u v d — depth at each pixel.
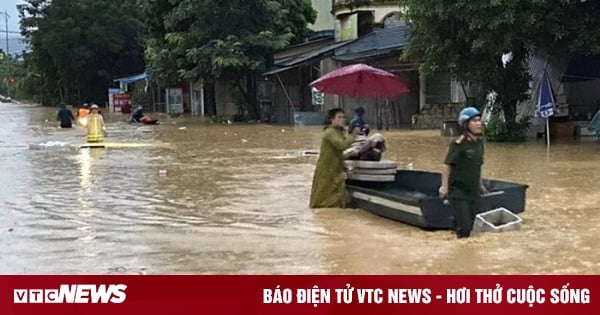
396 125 33.97
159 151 22.67
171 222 10.56
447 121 26.98
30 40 77.38
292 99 40.97
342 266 7.76
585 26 20.50
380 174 11.36
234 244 9.01
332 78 12.70
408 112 34.53
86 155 21.64
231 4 39.38
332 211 11.18
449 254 8.16
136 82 64.62
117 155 21.47
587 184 13.31
